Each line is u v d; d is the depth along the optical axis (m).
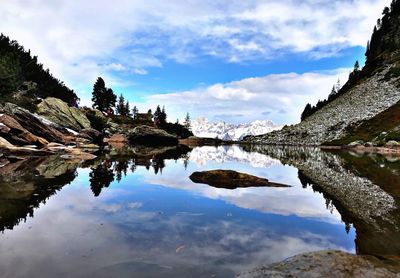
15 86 67.75
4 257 6.30
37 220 9.03
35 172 19.19
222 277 5.72
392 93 113.31
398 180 20.23
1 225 8.48
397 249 7.68
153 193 13.93
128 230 8.32
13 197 12.01
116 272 5.77
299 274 5.39
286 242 7.86
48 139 40.28
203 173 19.11
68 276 5.53
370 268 5.61
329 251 6.32
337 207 12.15
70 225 8.63
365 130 98.44
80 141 50.25
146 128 78.56
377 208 12.12
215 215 10.32
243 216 10.32
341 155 50.91
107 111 120.12
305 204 12.61
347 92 143.62
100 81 117.56
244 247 7.35
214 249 7.11
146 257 6.50
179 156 39.53
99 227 8.51
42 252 6.62
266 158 42.19
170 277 5.66
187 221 9.44
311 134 121.75
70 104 95.56
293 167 29.11
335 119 121.81
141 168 23.84
